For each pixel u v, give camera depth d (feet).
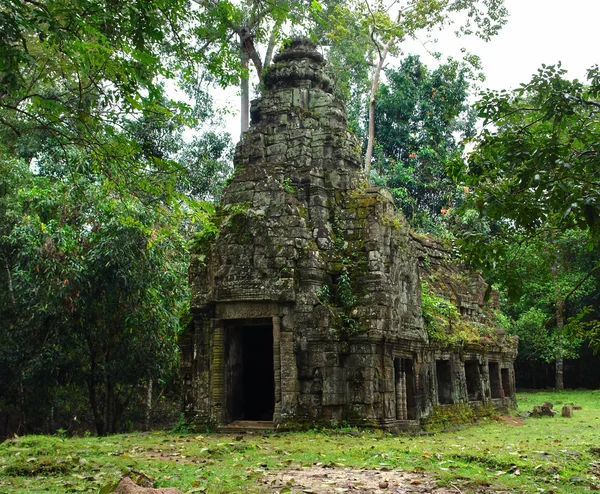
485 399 71.05
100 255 63.72
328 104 62.13
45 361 66.03
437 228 113.70
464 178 31.04
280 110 61.57
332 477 29.43
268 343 63.82
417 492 25.94
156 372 70.90
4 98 63.31
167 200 35.73
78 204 66.49
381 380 51.03
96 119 33.17
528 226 26.84
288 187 55.62
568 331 32.32
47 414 75.31
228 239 52.65
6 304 74.69
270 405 62.64
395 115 126.93
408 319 56.13
